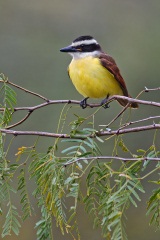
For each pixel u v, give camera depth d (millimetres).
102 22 19250
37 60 17922
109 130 6387
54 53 18203
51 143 15594
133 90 17766
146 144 16156
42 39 18656
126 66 18078
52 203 5730
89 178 5812
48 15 19266
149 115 16750
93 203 5852
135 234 15469
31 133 6461
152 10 19469
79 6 19453
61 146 15242
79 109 16234
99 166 5801
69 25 19203
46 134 6410
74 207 5656
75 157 5840
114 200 5348
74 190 5668
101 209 5586
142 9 19500
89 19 19312
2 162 6309
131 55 18359
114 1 19516
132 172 5656
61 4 19469
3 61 17906
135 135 16172
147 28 19125
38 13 19234
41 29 18969
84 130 6176
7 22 18969
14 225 6078
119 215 5270
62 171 5789
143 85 17844
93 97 9945
